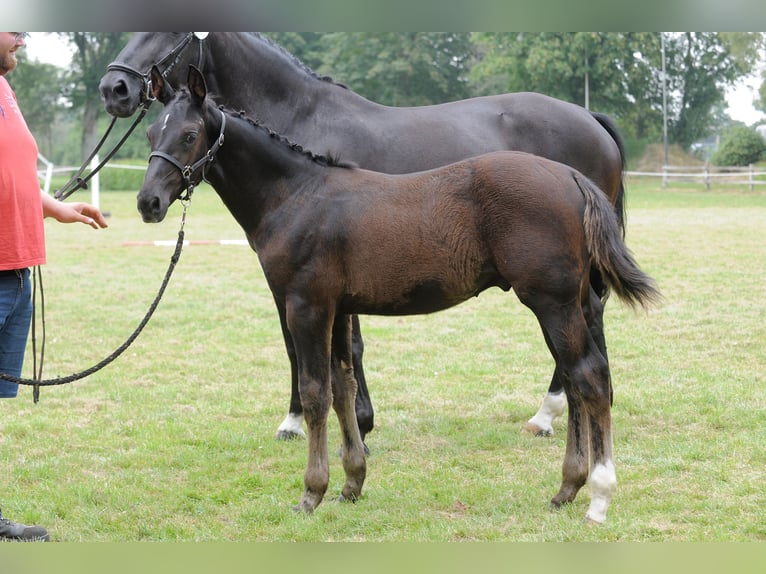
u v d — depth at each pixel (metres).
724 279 10.60
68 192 5.13
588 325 4.25
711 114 43.28
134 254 13.82
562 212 3.78
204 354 7.75
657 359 7.14
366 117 5.39
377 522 4.14
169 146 4.02
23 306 4.03
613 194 6.01
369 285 3.99
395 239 3.92
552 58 34.06
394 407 6.15
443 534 3.95
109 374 7.07
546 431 5.50
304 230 4.05
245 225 4.34
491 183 3.83
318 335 4.09
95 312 9.37
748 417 5.54
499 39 36.44
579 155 5.79
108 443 5.43
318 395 4.11
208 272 12.07
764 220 17.81
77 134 47.56
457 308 9.63
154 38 5.48
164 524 4.16
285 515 4.21
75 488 4.59
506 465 4.96
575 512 4.13
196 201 24.73
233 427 5.73
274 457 5.18
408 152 5.32
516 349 7.73
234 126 4.18
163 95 4.20
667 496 4.33
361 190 4.08
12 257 3.86
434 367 7.18
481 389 6.56
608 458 3.94
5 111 3.86
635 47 36.19
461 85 39.00
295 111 5.39
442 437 5.50
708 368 6.81
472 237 3.87
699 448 5.00
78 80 40.06
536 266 3.76
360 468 4.37
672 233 15.47
